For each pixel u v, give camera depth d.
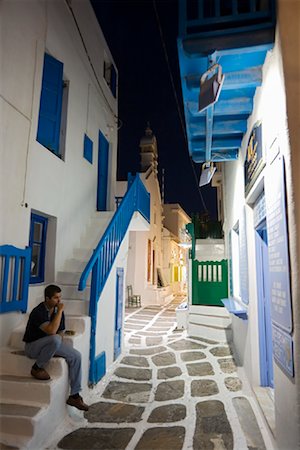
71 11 6.40
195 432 3.26
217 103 3.96
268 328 4.22
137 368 5.36
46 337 3.40
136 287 15.05
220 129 4.49
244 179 4.72
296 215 2.31
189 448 2.97
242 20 2.86
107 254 5.29
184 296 20.86
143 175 17.19
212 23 2.91
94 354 4.48
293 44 2.54
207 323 7.91
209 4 3.06
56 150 5.59
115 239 5.74
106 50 8.88
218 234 11.16
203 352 6.38
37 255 5.20
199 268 8.94
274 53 2.80
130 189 6.89
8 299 4.03
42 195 4.99
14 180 4.25
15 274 4.14
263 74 3.25
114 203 9.27
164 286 18.48
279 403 2.73
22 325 4.25
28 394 3.22
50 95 5.50
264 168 3.26
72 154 6.26
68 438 3.15
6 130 4.12
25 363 3.53
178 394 4.26
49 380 3.32
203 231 11.31
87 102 7.20
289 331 2.36
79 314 4.66
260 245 4.36
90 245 6.47
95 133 7.71
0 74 4.03
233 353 6.29
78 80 6.70
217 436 3.18
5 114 4.11
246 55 3.12
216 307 8.12
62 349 3.57
